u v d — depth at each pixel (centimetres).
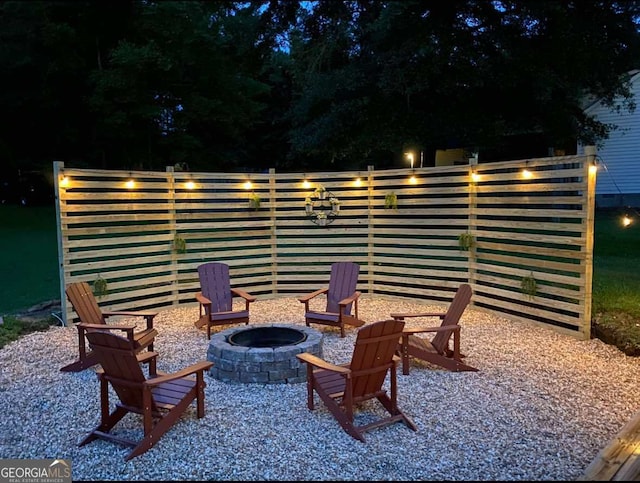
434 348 529
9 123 1292
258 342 557
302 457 341
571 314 644
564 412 411
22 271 979
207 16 978
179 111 1460
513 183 744
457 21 952
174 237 819
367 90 1161
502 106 1194
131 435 383
